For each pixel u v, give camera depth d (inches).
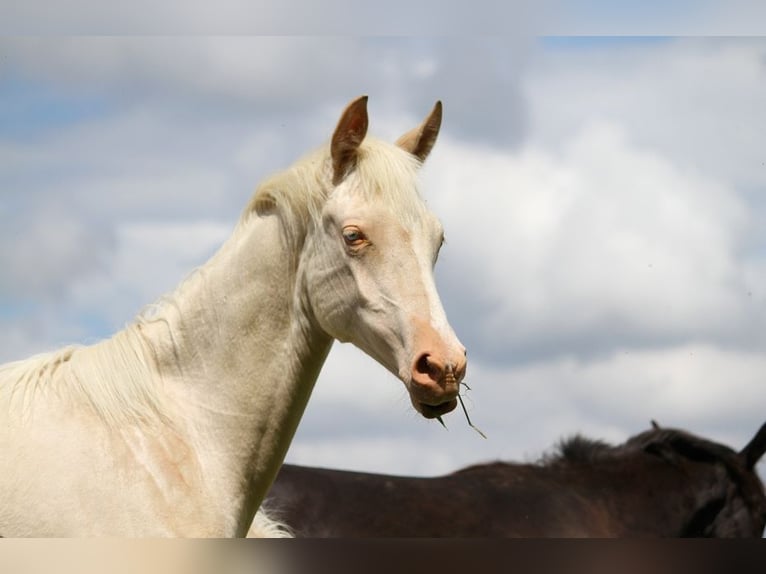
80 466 205.0
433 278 215.6
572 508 457.4
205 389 220.2
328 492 443.2
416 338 205.8
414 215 217.3
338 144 219.9
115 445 209.6
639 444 485.7
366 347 218.2
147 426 214.5
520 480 466.0
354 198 217.5
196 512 209.9
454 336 207.5
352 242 214.5
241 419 219.0
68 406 212.7
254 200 226.8
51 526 200.4
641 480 473.1
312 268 219.8
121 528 203.0
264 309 221.5
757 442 481.7
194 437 216.8
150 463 209.9
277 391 220.7
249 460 219.6
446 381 201.6
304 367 223.5
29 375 217.3
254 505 223.8
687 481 472.4
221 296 222.7
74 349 225.3
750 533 469.7
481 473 469.4
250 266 222.2
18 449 205.3
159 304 228.5
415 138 241.0
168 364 222.5
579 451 481.7
